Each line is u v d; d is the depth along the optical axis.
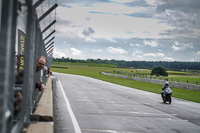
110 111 13.74
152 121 11.44
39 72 10.17
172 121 11.80
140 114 13.30
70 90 26.91
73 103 16.44
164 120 11.91
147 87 43.09
